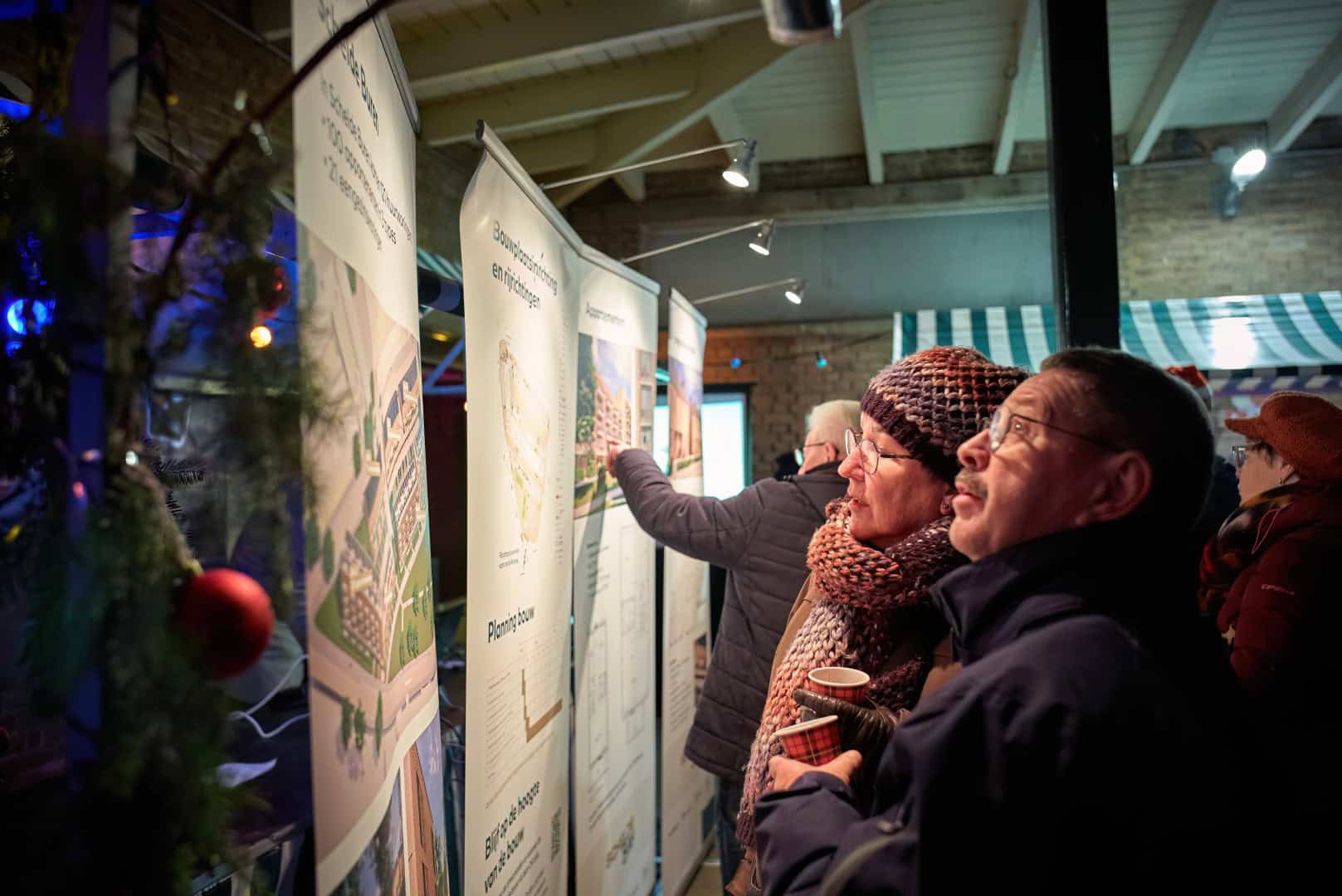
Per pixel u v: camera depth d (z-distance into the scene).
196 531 0.88
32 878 0.70
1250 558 1.83
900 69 6.43
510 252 1.79
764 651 2.27
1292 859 0.81
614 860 2.72
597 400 2.58
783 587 2.26
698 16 4.59
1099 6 3.14
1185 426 0.94
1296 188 7.44
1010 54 6.21
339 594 0.92
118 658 0.71
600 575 2.62
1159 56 6.33
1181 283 7.55
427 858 1.42
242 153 0.92
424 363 4.48
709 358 8.21
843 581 1.42
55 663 0.72
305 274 0.83
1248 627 1.45
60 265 0.72
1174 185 7.59
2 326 0.85
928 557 1.37
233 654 0.78
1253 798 0.82
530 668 1.95
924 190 7.84
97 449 0.75
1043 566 0.93
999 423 0.99
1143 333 7.02
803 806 1.04
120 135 0.78
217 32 3.93
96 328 0.74
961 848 0.81
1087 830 0.78
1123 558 0.93
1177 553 0.95
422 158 6.15
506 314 1.78
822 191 7.97
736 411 8.17
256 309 0.82
